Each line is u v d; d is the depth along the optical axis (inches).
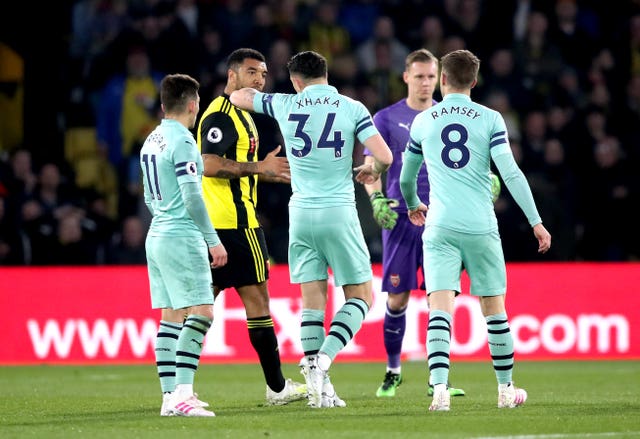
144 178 1017.5
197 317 1003.9
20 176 2064.5
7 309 1843.0
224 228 1098.1
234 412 1048.8
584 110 2234.3
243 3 2361.0
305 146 1048.2
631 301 1866.4
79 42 2351.1
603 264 1868.8
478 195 1009.5
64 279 1850.4
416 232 1283.2
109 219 2071.9
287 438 831.1
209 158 1082.1
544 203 2057.1
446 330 1010.1
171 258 986.1
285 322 1824.6
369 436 838.5
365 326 1851.6
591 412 1022.4
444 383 1016.2
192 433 863.1
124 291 1846.7
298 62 1063.6
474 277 1020.5
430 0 2396.7
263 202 2106.3
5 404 1175.6
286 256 2076.8
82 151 2261.3
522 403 1078.4
